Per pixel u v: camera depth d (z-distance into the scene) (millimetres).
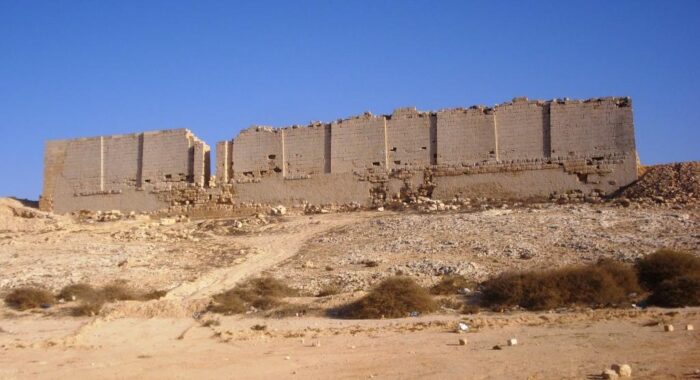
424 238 43531
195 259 44031
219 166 65938
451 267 35156
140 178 68125
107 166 69562
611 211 47281
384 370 18562
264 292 33438
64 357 23000
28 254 45625
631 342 20688
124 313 31234
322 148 63188
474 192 58125
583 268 30859
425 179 59750
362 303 29484
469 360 19219
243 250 46125
